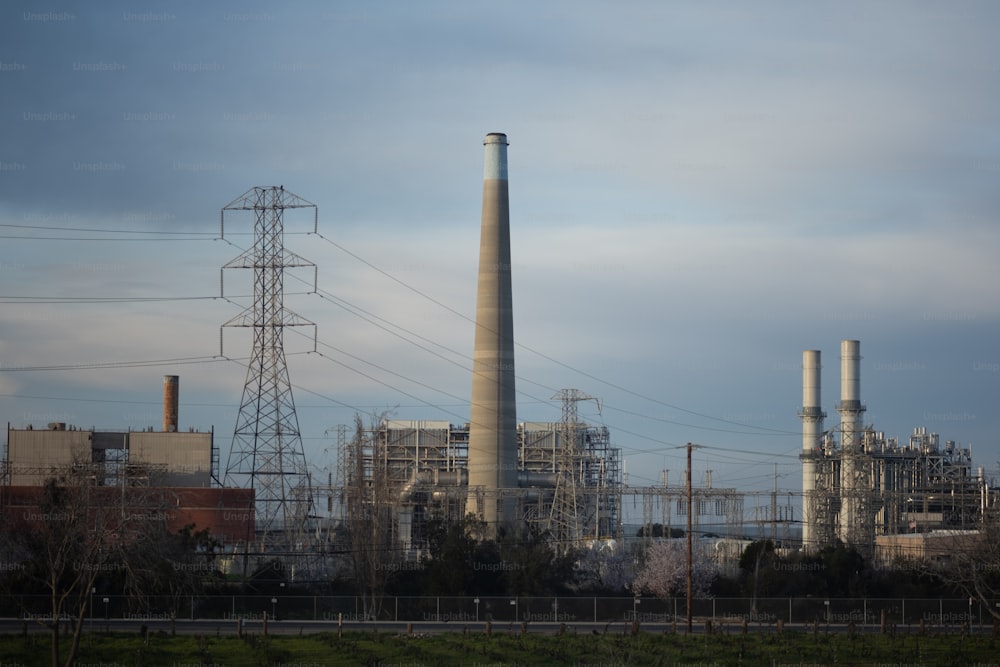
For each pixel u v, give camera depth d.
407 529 150.12
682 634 77.00
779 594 108.25
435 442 175.00
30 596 84.50
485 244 150.00
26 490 125.44
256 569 110.06
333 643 68.25
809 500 149.50
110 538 76.44
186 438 146.50
